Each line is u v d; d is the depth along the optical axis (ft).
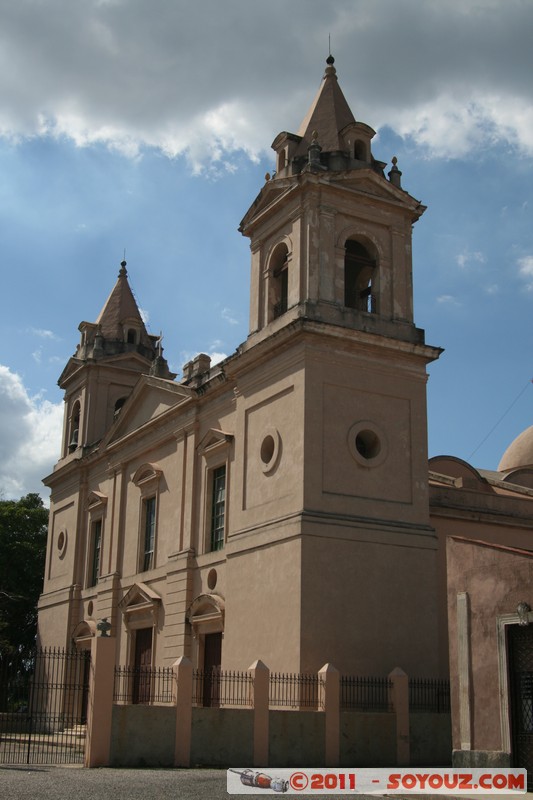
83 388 140.97
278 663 79.46
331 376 85.71
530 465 166.09
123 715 66.90
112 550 121.49
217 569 95.86
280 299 95.66
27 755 70.69
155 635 105.19
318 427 83.61
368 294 96.84
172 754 67.62
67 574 135.03
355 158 96.27
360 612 80.53
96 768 64.18
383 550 83.51
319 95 101.04
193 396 105.40
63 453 145.48
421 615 83.76
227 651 87.30
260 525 86.28
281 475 85.15
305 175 89.81
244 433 92.63
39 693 132.87
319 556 79.87
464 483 103.96
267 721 70.69
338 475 83.56
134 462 121.70
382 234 94.43
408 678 78.13
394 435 88.02
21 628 174.70
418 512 86.94
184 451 107.34
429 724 76.48
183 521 104.42
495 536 96.48
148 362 142.61
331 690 73.61
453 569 62.44
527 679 56.49
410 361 90.58
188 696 69.15
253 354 91.20
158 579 107.96
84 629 124.16
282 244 93.86
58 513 144.15
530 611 55.93
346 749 72.84
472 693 59.26
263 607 83.20
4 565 171.22
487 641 58.95
